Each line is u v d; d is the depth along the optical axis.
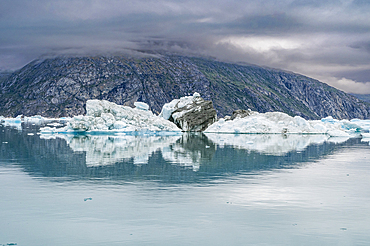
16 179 23.78
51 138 64.38
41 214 15.92
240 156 37.53
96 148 45.72
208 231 13.93
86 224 14.64
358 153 41.44
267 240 13.12
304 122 86.25
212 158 35.72
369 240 13.17
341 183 22.83
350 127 105.50
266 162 32.91
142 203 17.66
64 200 18.22
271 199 18.58
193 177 24.73
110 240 13.03
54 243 12.84
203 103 101.44
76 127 75.88
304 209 16.81
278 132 84.00
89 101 81.69
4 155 37.53
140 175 25.45
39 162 32.06
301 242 12.95
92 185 21.88
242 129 85.56
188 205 17.34
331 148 47.84
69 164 30.88
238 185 22.00
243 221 15.05
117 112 81.88
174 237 13.32
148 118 85.81
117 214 15.90
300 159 35.38
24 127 114.62
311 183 22.77
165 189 20.80
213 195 19.33
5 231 13.93
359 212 16.39
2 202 17.84
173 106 101.19
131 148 46.09
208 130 92.00
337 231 14.04
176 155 38.12
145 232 13.78
